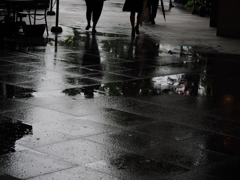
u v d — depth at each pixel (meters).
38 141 7.27
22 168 6.30
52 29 18.80
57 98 9.61
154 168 6.58
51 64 12.76
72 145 7.21
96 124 8.23
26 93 9.81
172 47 17.14
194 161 6.93
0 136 7.38
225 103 10.16
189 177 6.36
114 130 8.00
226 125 8.71
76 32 19.06
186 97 10.42
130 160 6.79
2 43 15.48
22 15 17.41
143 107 9.45
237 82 12.22
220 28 20.97
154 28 22.42
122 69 12.81
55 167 6.40
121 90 10.62
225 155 7.25
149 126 8.34
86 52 14.95
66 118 8.43
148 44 17.45
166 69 13.25
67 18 23.56
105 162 6.67
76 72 12.04
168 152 7.20
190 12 33.38
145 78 11.95
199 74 12.89
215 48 17.50
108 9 30.81
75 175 6.20
